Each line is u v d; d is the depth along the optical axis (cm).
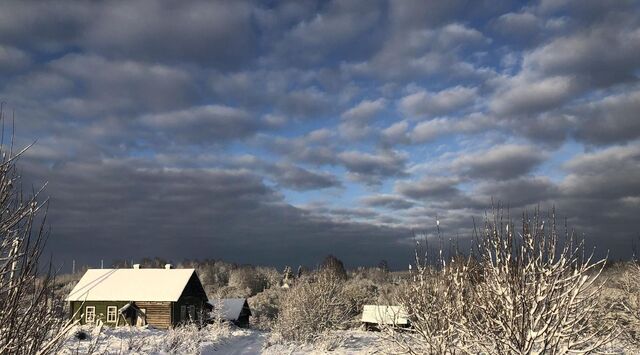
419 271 1071
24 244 595
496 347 859
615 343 1345
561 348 848
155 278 4325
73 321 657
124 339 2158
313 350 2552
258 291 8481
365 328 3603
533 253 853
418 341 1070
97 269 4478
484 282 920
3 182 586
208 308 4688
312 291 3209
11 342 572
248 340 3073
